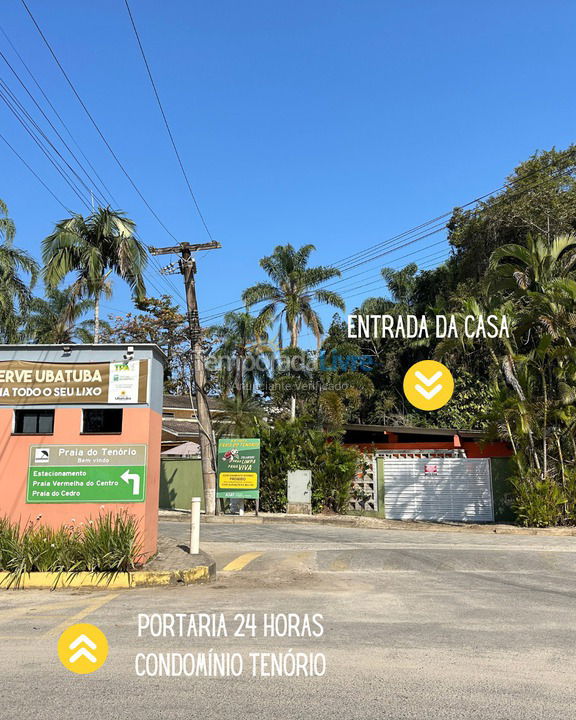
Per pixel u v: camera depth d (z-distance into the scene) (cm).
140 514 1114
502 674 554
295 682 533
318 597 912
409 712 466
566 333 1905
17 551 1008
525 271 2027
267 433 2452
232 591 961
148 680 538
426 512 2250
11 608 830
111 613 796
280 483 2392
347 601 884
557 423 1950
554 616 793
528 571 1189
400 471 2302
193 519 1207
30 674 554
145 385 1148
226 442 2305
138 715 459
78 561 1014
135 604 854
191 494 2662
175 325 3947
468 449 2639
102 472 1126
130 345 1155
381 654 616
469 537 1744
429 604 867
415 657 606
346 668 571
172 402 4503
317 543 1573
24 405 1152
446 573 1159
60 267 2527
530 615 798
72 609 821
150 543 1145
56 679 540
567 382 1916
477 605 862
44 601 878
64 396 1148
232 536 1719
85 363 1158
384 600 895
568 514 1908
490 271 2078
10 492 1128
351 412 4356
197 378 2389
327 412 2642
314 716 457
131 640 666
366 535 1788
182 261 2369
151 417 1157
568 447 2011
